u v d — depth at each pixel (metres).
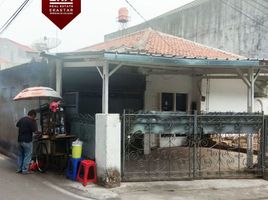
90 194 8.09
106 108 9.40
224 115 10.01
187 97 15.05
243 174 10.17
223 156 12.25
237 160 11.82
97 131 9.12
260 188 9.11
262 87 16.72
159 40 14.12
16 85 14.17
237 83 16.08
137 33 15.29
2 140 15.29
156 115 9.44
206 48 15.34
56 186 8.75
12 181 9.16
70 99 11.11
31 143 10.26
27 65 12.95
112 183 8.70
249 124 10.23
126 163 10.66
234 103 15.98
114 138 8.83
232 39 20.16
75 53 9.62
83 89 12.25
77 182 9.15
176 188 8.83
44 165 10.51
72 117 10.98
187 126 9.76
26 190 8.26
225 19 20.62
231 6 20.30
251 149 10.74
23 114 13.05
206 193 8.48
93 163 9.04
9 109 14.65
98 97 12.69
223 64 10.07
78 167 9.41
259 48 18.72
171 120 9.59
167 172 9.72
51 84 11.49
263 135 10.27
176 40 15.11
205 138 11.84
